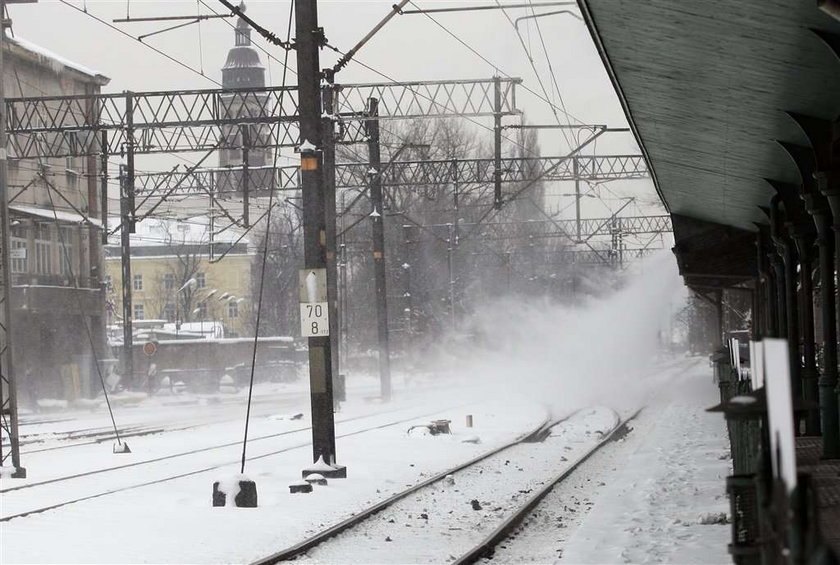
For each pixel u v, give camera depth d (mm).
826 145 15227
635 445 28219
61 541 13625
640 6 11945
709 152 20188
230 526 14844
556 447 28000
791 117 15312
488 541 13367
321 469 20203
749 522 6918
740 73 13914
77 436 32156
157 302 114938
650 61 14297
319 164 20438
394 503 17109
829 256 16969
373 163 45594
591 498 18391
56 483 19922
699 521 14289
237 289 112625
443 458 24359
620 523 14719
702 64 13898
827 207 17000
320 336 20469
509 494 18766
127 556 12633
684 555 11883
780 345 4723
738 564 6812
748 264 33219
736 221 31156
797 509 4645
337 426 33438
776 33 11836
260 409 47125
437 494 18516
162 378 67562
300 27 20516
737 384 16422
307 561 12531
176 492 18281
